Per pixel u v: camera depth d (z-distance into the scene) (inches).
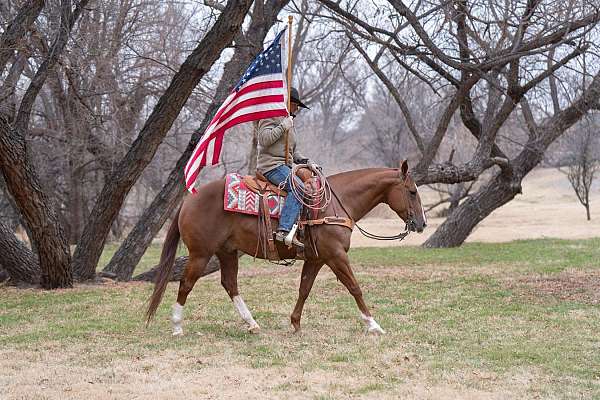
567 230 1085.1
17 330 358.0
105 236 543.8
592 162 1296.8
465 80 657.0
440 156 1422.2
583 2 551.8
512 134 1090.1
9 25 469.1
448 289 493.4
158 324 368.2
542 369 276.1
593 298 444.5
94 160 898.7
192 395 242.1
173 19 771.4
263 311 403.5
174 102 502.3
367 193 339.3
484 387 251.6
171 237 339.3
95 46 620.4
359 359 290.4
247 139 1034.7
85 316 394.9
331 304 428.5
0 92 512.1
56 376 266.2
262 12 594.2
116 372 271.9
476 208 855.1
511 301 438.3
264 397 239.3
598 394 242.4
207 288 506.9
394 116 1608.0
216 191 329.1
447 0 563.2
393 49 600.1
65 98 708.7
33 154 898.7
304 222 322.7
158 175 1118.4
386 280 545.6
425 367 278.2
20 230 1144.2
